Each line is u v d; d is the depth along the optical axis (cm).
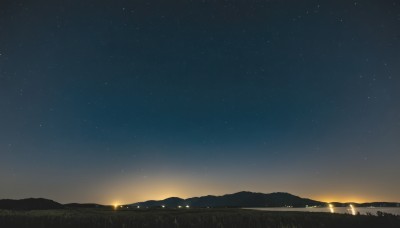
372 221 2345
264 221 2450
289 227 2216
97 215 3419
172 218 2725
